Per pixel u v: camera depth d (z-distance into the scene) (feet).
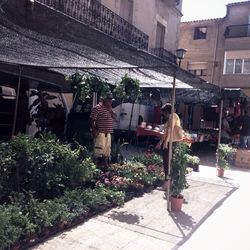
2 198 17.85
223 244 16.83
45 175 18.94
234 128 52.90
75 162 20.88
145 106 53.01
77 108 32.96
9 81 29.76
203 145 54.49
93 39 35.70
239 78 78.64
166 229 17.94
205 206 22.58
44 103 32.35
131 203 21.79
